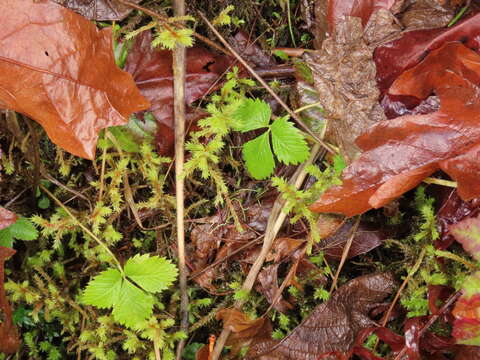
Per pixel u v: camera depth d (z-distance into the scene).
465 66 0.30
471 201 0.32
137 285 0.34
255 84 0.34
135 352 0.35
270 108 0.34
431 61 0.30
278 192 0.35
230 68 0.34
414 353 0.31
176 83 0.32
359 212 0.31
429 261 0.33
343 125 0.32
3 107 0.29
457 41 0.30
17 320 0.35
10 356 0.35
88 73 0.29
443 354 0.34
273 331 0.35
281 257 0.34
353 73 0.32
